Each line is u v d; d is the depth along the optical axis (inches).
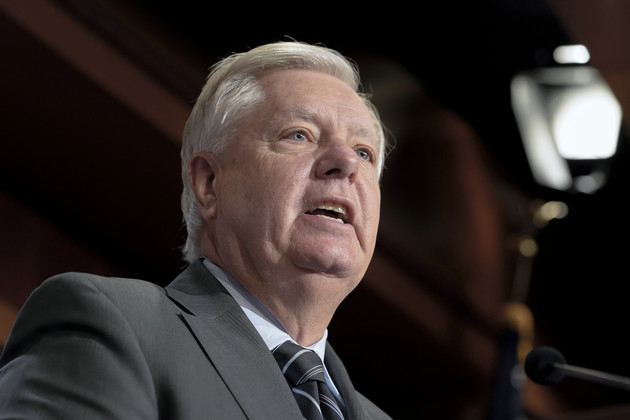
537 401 242.1
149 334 52.5
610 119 209.0
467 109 238.2
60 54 142.5
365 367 237.0
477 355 233.1
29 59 141.9
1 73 143.5
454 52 226.2
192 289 60.4
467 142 239.6
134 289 55.4
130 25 169.9
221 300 58.8
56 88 146.9
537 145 225.1
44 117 150.9
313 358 58.4
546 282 250.5
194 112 69.3
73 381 48.6
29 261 161.3
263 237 61.5
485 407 233.0
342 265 60.9
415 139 235.9
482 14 215.6
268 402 52.7
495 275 237.6
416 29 223.8
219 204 64.4
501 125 236.2
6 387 49.8
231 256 63.0
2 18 136.4
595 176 217.8
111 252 179.6
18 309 155.1
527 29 214.7
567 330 254.5
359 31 223.5
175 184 164.6
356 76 71.0
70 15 143.3
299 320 62.5
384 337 225.5
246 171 63.5
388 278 214.1
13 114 150.3
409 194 230.2
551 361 76.9
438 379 239.9
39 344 51.3
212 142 66.3
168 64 157.2
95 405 47.8
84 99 148.6
